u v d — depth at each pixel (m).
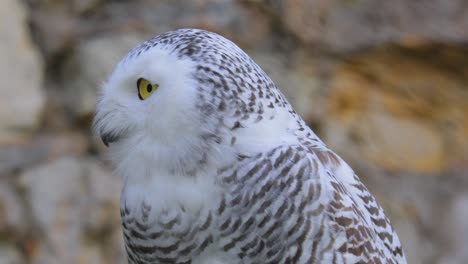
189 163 5.27
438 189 12.71
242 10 11.83
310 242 5.21
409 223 12.38
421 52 12.51
